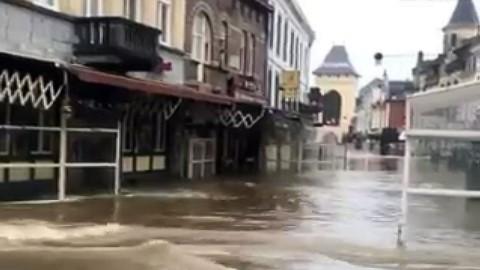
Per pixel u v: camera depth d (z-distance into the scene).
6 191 17.36
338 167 45.19
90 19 21.16
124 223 14.46
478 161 15.81
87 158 19.28
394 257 11.60
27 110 18.11
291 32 56.19
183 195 21.06
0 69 15.74
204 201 19.61
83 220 14.59
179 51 28.58
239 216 16.52
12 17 18.62
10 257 9.91
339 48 112.75
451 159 17.61
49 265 9.47
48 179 18.27
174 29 28.50
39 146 18.38
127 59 21.78
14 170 17.58
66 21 20.89
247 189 24.47
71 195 18.91
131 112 24.27
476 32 68.38
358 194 24.28
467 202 17.39
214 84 33.31
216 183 26.84
